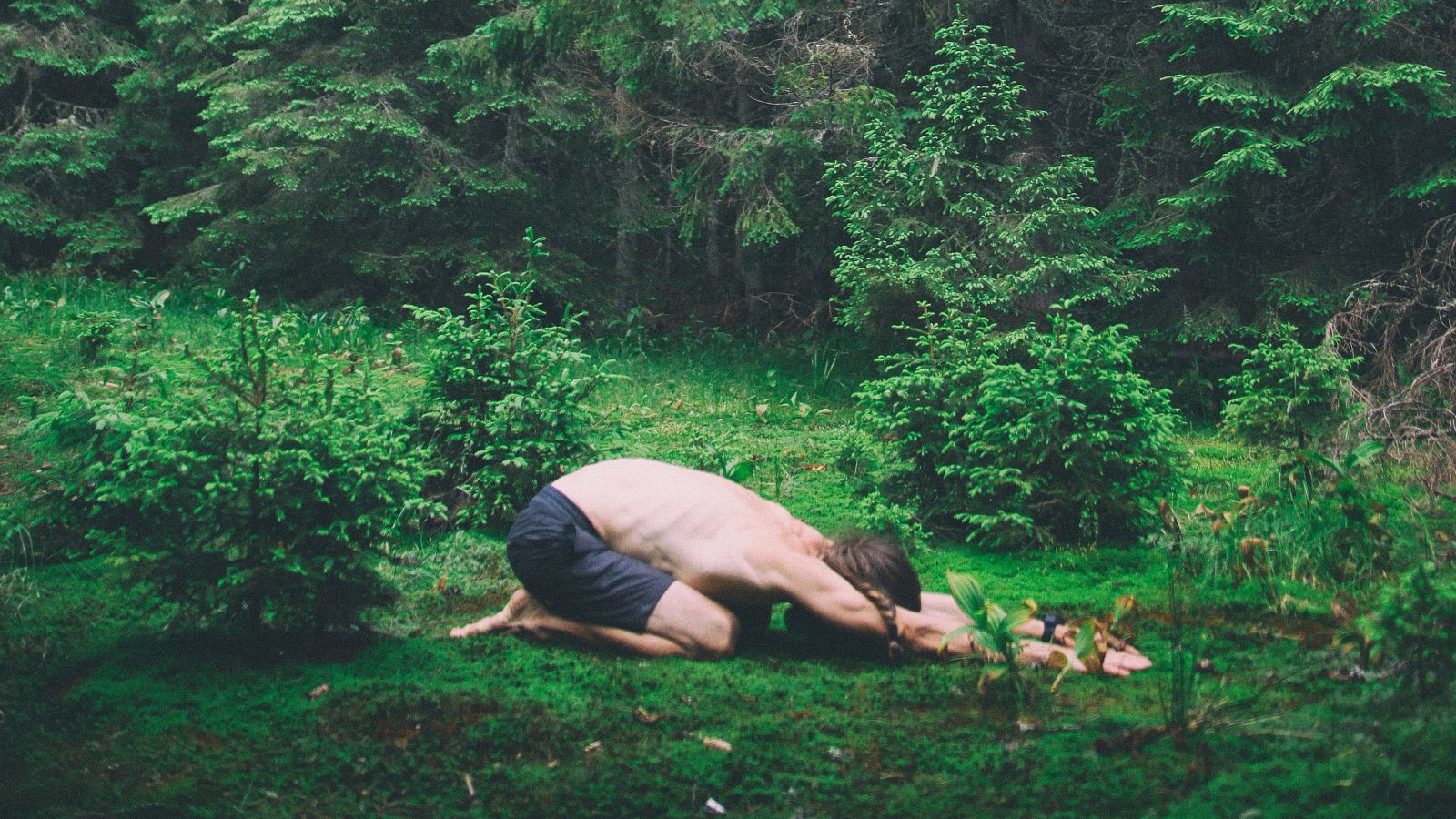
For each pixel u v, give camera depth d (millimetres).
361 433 4219
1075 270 8820
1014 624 3518
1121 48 11039
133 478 4043
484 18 12516
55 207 14617
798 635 4312
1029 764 3061
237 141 12219
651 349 12453
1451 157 8664
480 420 5867
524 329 6074
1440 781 2633
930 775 3064
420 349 10719
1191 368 9586
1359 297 8570
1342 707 3232
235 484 4012
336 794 3045
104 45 14773
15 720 3539
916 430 5988
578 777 3082
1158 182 10055
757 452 7441
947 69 9641
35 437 5965
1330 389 6504
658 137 12227
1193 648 3580
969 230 9570
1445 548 4988
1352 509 4828
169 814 2945
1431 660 3230
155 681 3822
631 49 9719
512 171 12672
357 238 12945
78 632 4340
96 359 8750
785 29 11688
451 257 12242
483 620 4363
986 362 5930
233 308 12445
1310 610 4344
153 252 15180
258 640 4168
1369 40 8688
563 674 3848
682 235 11523
